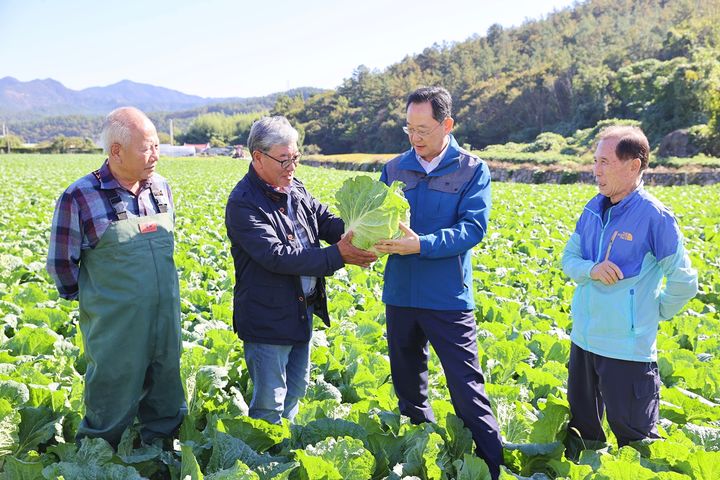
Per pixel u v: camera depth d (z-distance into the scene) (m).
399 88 114.50
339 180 36.75
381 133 107.38
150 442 4.10
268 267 3.86
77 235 3.60
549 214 18.50
